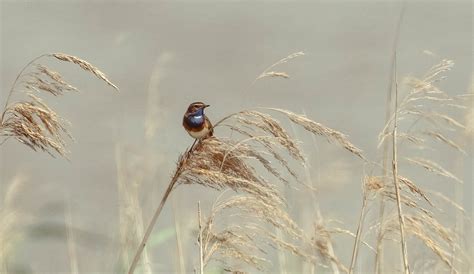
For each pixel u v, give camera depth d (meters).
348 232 9.03
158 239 11.45
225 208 7.55
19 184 12.27
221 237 7.62
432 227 8.21
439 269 10.05
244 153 7.47
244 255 7.66
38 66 7.21
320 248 8.99
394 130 7.97
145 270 11.07
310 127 7.50
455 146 8.64
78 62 7.08
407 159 8.67
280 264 10.37
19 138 7.19
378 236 8.48
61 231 12.23
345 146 7.54
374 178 8.26
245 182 7.47
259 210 7.48
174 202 11.43
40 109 7.17
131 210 11.48
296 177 7.56
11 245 11.62
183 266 11.04
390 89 8.92
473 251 10.27
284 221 7.58
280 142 7.42
